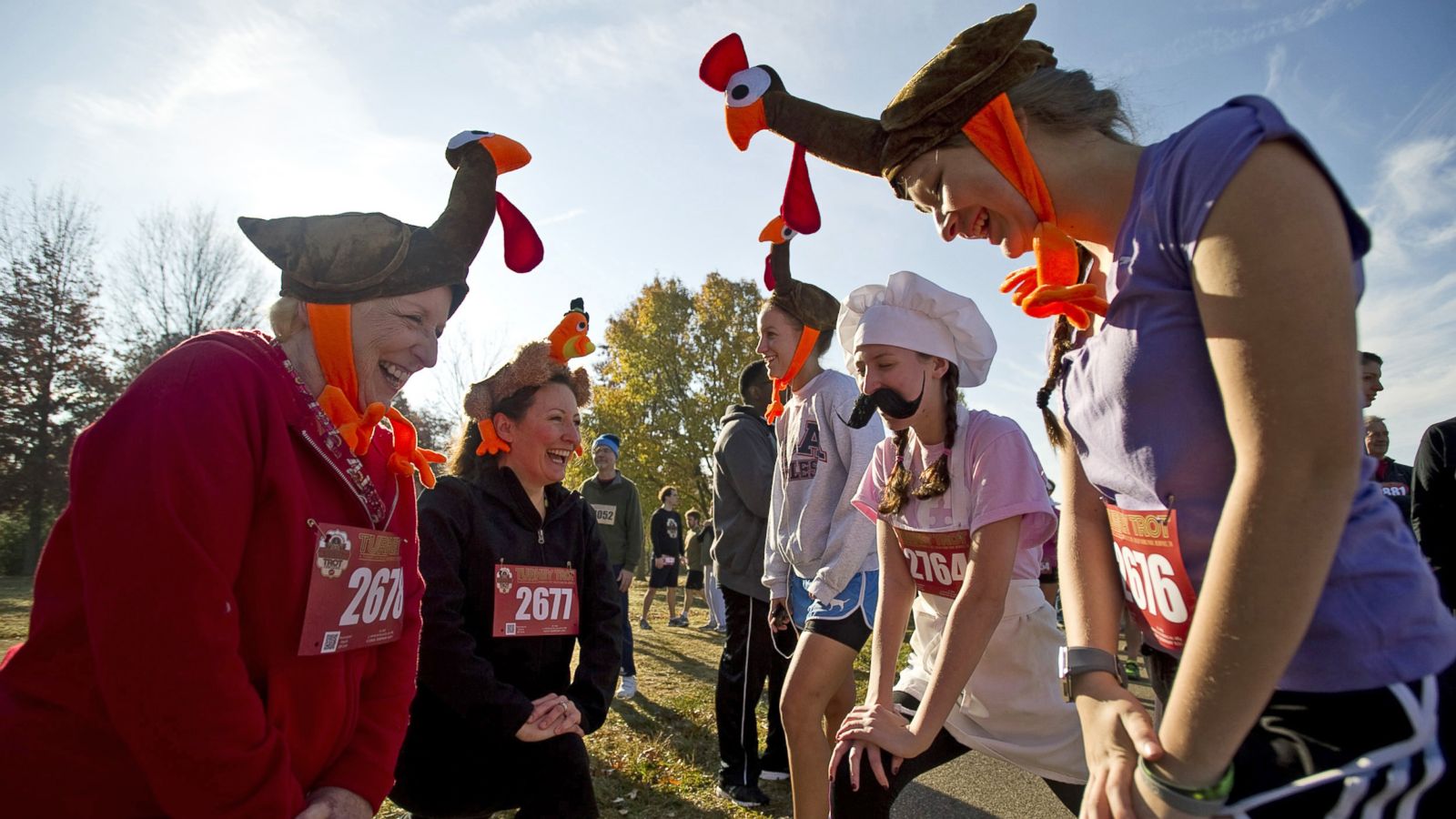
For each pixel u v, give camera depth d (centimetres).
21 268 2317
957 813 379
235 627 143
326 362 166
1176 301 111
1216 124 107
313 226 164
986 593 220
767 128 160
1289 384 93
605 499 734
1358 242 101
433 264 172
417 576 202
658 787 413
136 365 2417
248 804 141
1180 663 103
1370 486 113
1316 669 104
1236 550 95
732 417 431
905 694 254
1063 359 138
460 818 254
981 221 137
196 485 138
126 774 139
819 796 283
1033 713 245
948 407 238
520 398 270
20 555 2303
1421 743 98
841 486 333
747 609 401
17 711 137
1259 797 104
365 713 184
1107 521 150
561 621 272
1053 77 130
